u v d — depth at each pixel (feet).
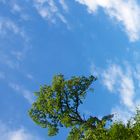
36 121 145.38
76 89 143.64
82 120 141.38
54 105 140.05
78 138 138.10
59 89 141.59
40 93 142.72
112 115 136.36
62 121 139.44
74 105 142.41
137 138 95.91
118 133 98.37
